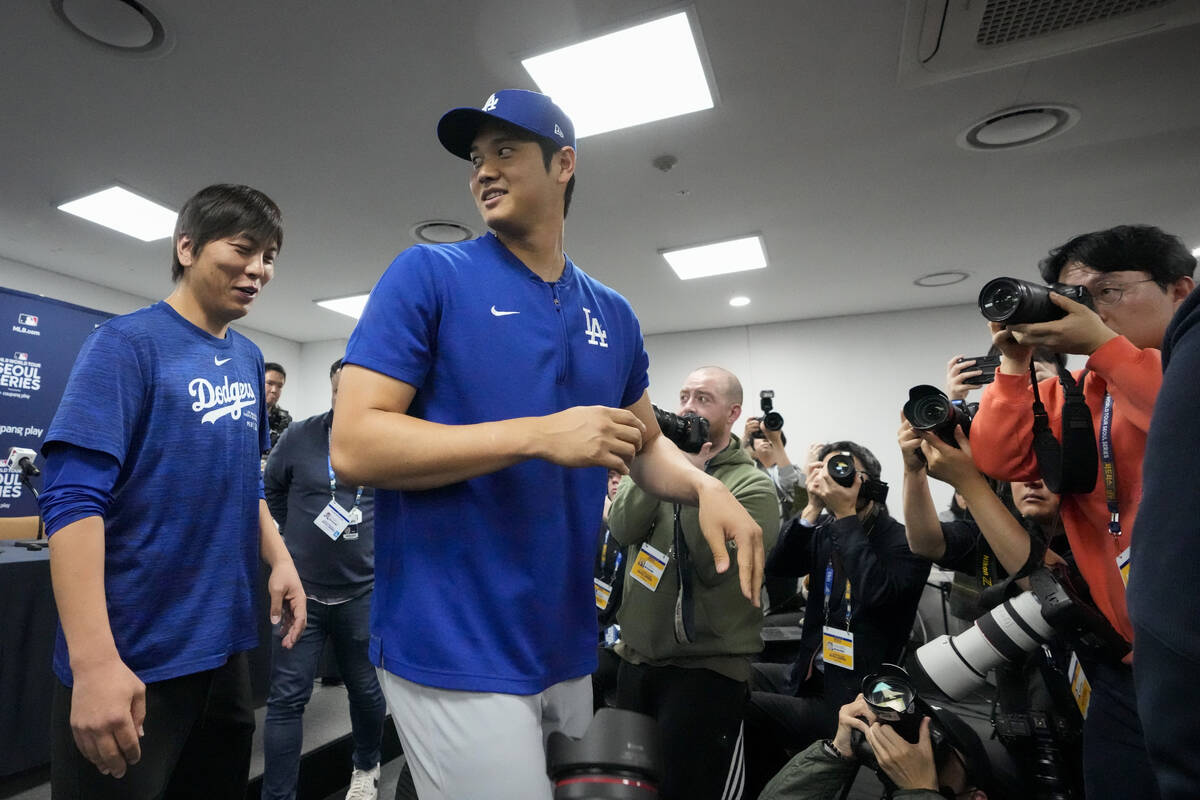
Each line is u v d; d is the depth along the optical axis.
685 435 1.33
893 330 5.79
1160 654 0.33
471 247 0.70
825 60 2.28
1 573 1.96
